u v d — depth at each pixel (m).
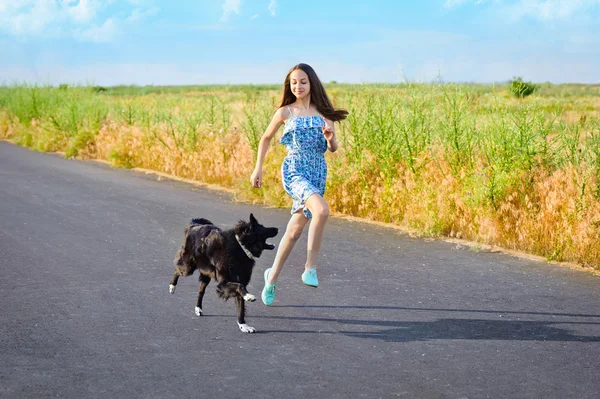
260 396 4.07
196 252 5.65
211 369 4.52
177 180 15.20
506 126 9.43
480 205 8.98
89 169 17.11
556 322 5.61
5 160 18.95
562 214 8.03
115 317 5.73
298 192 5.66
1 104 31.47
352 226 9.93
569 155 9.33
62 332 5.31
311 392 4.13
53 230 9.59
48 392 4.11
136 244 8.77
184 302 6.22
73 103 22.55
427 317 5.77
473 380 4.34
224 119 16.53
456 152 10.20
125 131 18.91
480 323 5.59
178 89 71.94
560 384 4.27
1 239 8.95
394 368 4.55
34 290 6.57
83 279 7.02
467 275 7.19
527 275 7.17
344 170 11.20
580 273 7.25
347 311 5.95
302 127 5.72
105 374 4.42
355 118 11.24
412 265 7.65
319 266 7.63
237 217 10.75
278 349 4.94
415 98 10.84
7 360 4.67
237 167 14.05
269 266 7.69
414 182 9.98
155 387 4.20
